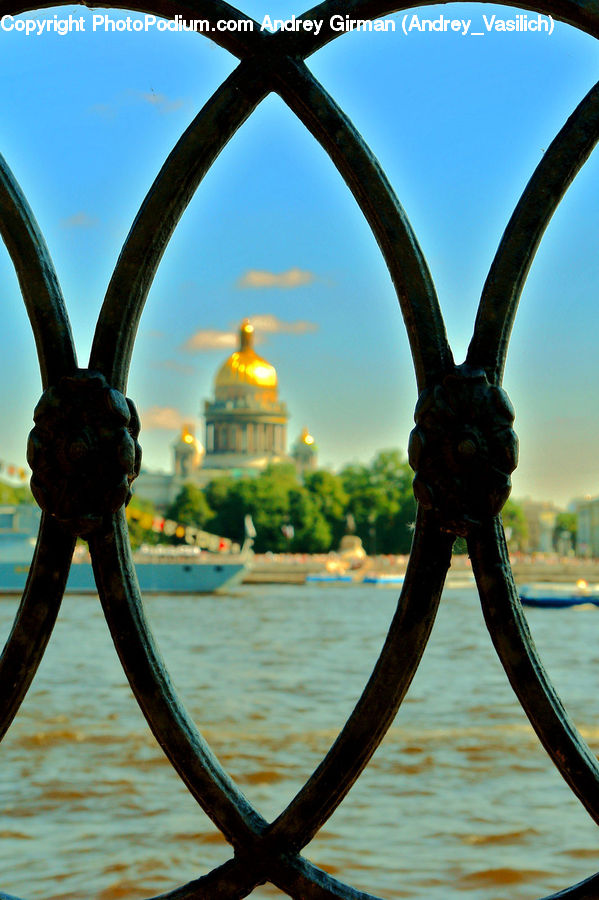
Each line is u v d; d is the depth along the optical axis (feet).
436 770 41.63
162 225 6.36
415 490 5.94
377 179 6.27
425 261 6.26
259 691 70.95
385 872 29.71
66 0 6.57
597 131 6.18
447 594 195.93
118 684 71.92
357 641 114.21
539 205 6.17
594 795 5.83
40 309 6.34
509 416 5.91
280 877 6.01
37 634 6.12
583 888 5.82
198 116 6.38
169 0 6.44
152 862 30.22
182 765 6.09
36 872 29.58
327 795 6.01
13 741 48.19
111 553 6.12
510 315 6.16
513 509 399.03
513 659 5.91
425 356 6.14
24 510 200.23
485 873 28.55
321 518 384.06
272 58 6.33
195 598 212.23
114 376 6.28
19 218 6.37
